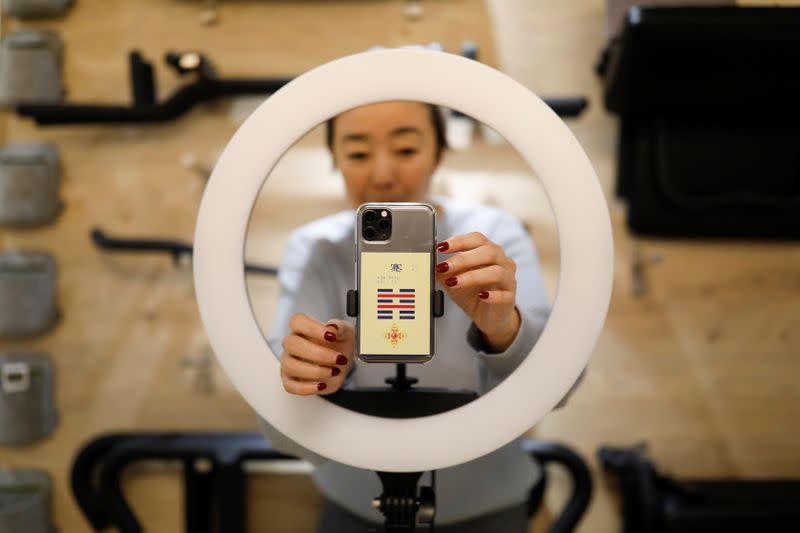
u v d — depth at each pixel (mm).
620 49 1156
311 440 646
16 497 1378
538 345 640
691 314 1348
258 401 650
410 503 645
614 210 1353
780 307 1344
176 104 1304
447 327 692
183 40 1387
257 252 1245
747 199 1257
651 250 1350
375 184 810
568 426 1354
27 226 1393
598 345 1355
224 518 1269
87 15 1398
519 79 1367
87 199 1398
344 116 768
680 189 1271
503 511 843
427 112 787
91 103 1395
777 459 1336
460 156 1295
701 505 1219
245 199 654
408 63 648
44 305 1367
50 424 1377
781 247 1344
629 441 1349
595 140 1359
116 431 1388
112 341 1396
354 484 844
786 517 1205
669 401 1349
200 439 1294
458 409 643
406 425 643
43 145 1390
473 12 1365
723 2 1174
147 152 1392
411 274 617
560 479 1353
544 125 641
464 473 809
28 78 1351
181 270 1389
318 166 1221
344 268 806
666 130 1268
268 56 1379
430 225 617
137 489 1396
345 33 1371
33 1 1363
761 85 1167
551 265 808
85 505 1283
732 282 1346
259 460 1286
